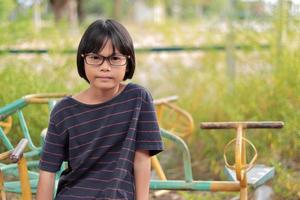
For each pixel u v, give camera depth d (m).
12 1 7.04
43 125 5.75
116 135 2.95
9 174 4.20
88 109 2.98
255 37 6.91
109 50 2.91
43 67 6.73
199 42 7.77
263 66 6.55
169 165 6.40
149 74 7.88
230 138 6.09
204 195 5.15
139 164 2.99
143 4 28.03
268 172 3.83
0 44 6.62
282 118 5.95
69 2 14.33
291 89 6.00
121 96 2.99
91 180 2.93
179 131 6.37
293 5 6.57
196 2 17.53
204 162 6.33
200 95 7.12
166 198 5.27
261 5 7.06
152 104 3.03
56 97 4.43
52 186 3.00
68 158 3.04
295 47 6.44
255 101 6.21
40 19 7.54
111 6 27.31
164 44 8.31
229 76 7.04
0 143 5.46
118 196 2.86
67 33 7.38
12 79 6.11
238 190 3.38
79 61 3.00
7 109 4.18
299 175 5.21
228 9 7.33
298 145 5.42
